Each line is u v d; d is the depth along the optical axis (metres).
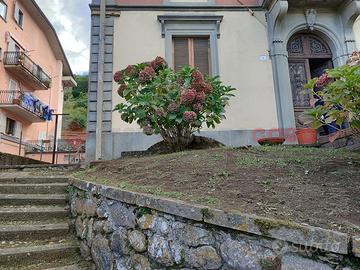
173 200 2.03
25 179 4.23
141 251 2.16
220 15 7.18
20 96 16.03
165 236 2.01
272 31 7.13
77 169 5.22
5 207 3.60
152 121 4.77
